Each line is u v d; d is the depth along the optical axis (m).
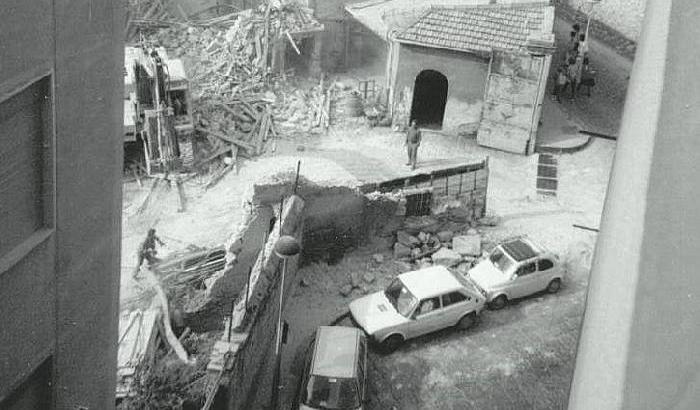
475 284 19.12
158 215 21.11
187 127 23.02
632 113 4.30
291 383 16.64
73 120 5.75
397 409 15.78
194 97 26.59
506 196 24.36
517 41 25.94
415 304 17.41
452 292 17.77
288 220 17.66
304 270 20.11
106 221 6.88
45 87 5.18
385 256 21.05
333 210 19.83
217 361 13.34
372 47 32.50
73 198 5.97
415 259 20.91
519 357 17.48
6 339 5.05
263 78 28.59
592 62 34.09
